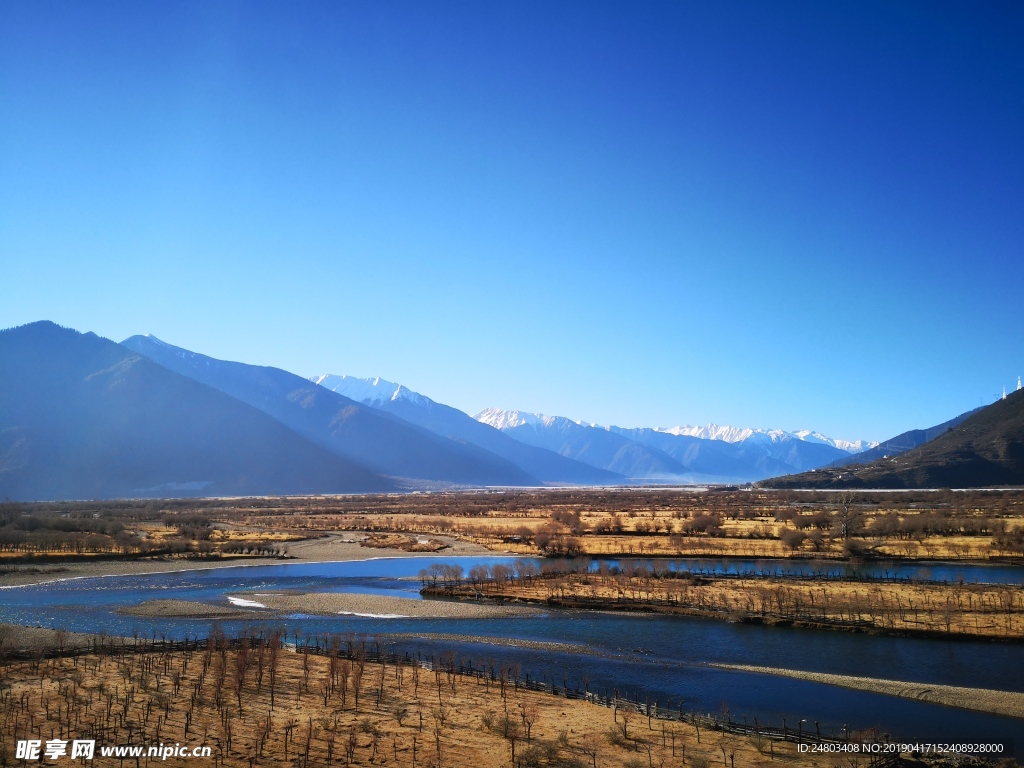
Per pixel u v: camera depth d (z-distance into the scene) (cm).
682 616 8169
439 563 13062
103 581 10938
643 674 5928
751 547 13612
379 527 19550
